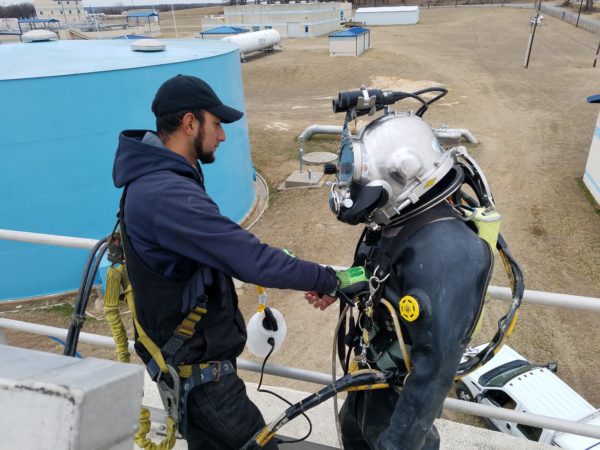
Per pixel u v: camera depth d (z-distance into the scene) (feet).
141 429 5.37
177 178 4.46
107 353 32.24
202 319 4.77
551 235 46.42
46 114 36.27
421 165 3.98
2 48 48.47
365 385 4.49
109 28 255.70
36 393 2.12
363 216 4.27
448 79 112.57
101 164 39.27
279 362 31.30
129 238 4.54
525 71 118.01
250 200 56.18
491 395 26.48
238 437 5.07
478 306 3.81
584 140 71.41
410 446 4.02
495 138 72.84
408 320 3.81
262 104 103.24
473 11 273.54
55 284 40.88
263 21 190.49
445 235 3.91
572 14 220.23
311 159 69.31
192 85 4.74
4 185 37.11
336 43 135.95
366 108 4.75
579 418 23.89
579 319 34.27
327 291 4.49
